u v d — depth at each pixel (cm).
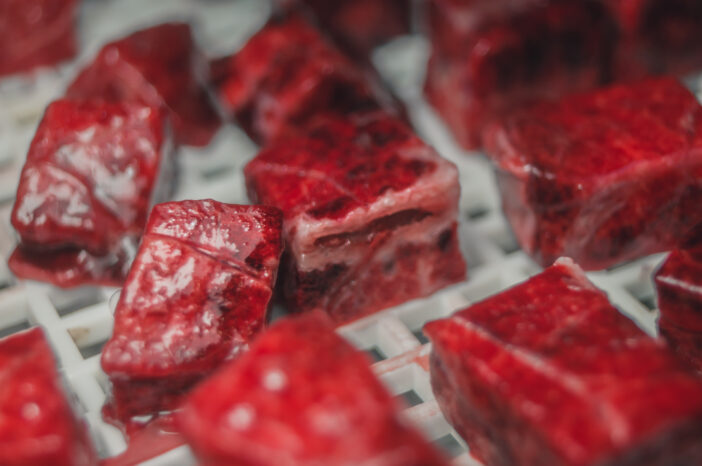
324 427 17
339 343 18
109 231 22
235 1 31
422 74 27
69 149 22
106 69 24
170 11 30
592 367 18
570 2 24
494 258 23
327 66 24
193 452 18
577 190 21
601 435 17
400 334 21
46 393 18
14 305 22
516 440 18
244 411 17
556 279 19
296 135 25
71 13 27
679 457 17
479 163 25
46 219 22
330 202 21
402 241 21
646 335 18
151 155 22
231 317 20
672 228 22
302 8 26
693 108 22
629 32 25
